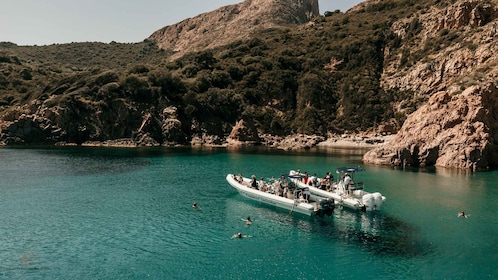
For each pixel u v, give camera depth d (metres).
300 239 26.17
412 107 99.75
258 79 114.12
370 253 23.91
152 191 39.62
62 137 85.44
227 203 35.09
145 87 95.69
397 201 35.81
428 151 55.16
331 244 25.36
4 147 78.75
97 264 22.03
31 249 24.09
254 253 23.81
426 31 112.69
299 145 86.50
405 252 24.12
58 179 45.16
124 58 193.62
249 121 99.44
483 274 21.22
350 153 76.00
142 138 88.44
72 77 99.81
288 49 126.31
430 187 41.44
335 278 20.67
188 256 23.25
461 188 41.00
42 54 181.25
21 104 94.44
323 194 35.97
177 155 70.12
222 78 110.69
